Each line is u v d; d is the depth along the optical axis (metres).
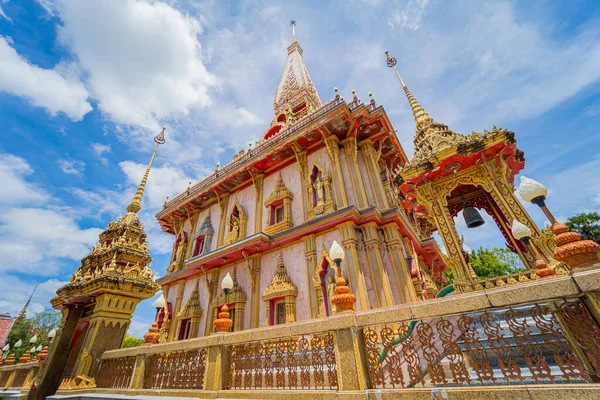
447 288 8.39
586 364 3.15
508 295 3.66
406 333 4.33
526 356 3.44
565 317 3.34
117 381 9.10
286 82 27.09
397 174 10.36
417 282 11.35
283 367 5.44
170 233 21.61
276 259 12.47
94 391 9.57
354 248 10.16
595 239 23.72
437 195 9.77
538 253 7.59
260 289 12.30
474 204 12.00
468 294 3.99
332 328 4.91
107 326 12.12
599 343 3.05
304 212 12.84
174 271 17.42
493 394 3.33
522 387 3.22
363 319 4.73
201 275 15.46
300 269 11.41
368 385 4.32
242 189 16.70
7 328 33.06
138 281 13.38
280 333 5.62
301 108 22.09
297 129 13.72
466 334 3.91
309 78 27.48
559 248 3.63
